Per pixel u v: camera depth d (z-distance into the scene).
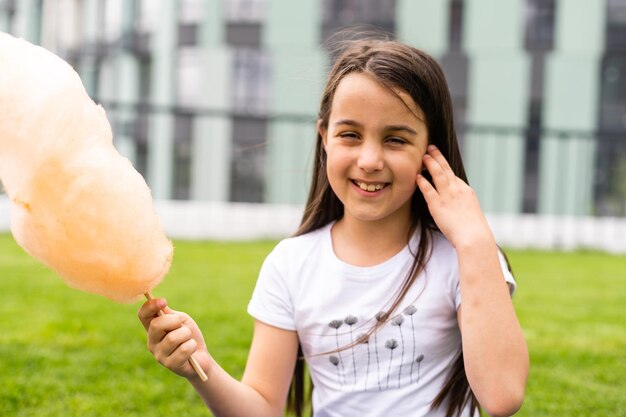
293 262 2.03
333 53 2.25
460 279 1.77
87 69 14.07
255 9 13.17
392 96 1.79
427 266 1.93
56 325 4.42
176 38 13.54
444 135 1.95
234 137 13.11
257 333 2.04
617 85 12.72
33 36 13.38
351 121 1.83
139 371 3.54
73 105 1.48
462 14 12.80
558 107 12.66
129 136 13.55
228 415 1.86
